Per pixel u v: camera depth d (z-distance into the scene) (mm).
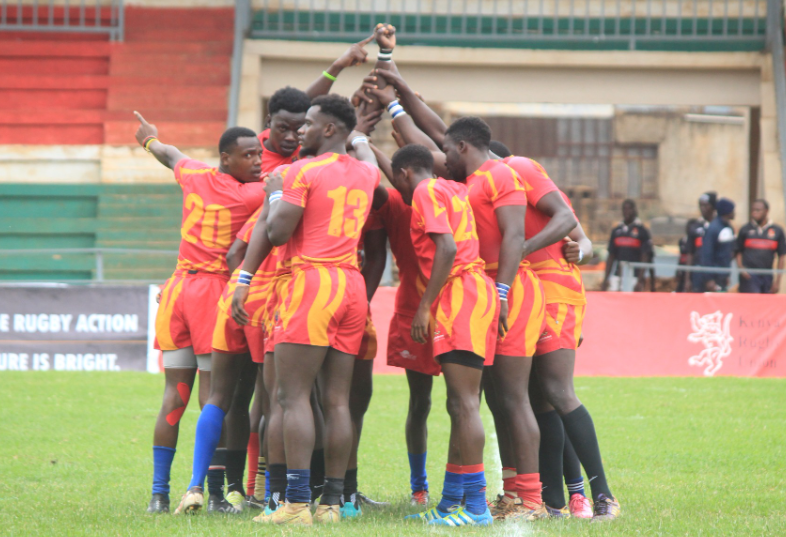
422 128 20219
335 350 16312
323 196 16234
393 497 19500
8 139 58312
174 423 17672
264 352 17188
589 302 42500
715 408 31562
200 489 16656
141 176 57469
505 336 16531
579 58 61969
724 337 42344
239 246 17609
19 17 62875
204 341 17688
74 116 58969
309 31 64125
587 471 16672
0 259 53719
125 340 41062
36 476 20688
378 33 20141
